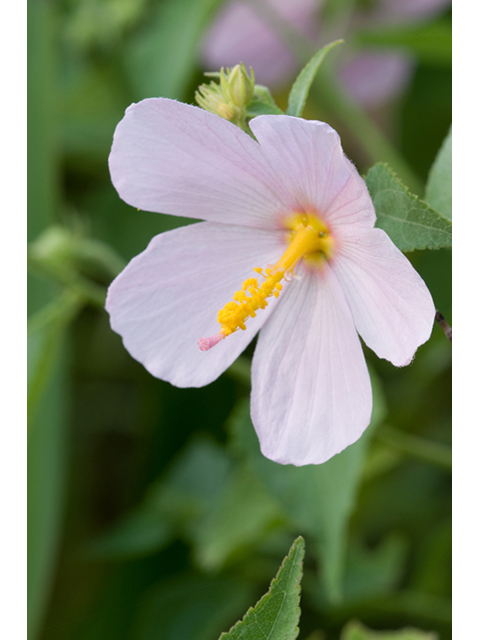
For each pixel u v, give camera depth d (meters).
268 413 0.34
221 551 0.44
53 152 0.51
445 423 0.50
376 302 0.33
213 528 0.44
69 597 0.50
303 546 0.30
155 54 0.54
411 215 0.33
